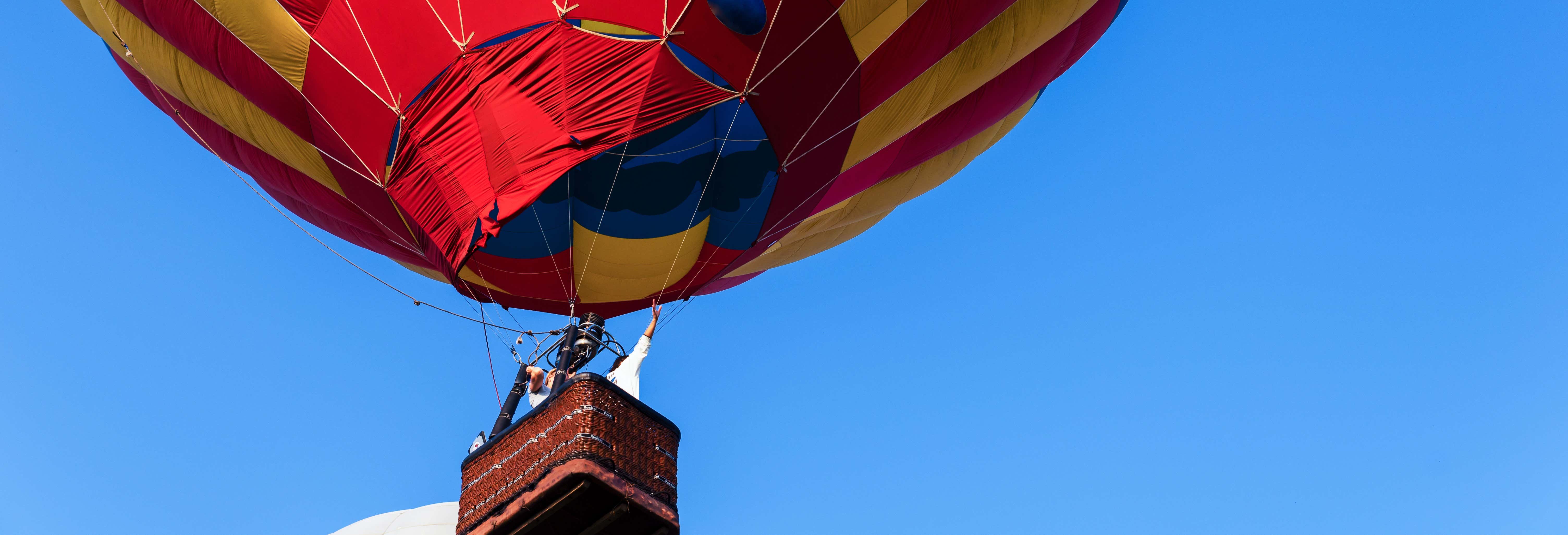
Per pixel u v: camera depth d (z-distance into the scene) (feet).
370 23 39.09
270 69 41.75
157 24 42.57
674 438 36.22
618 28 37.63
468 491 35.94
